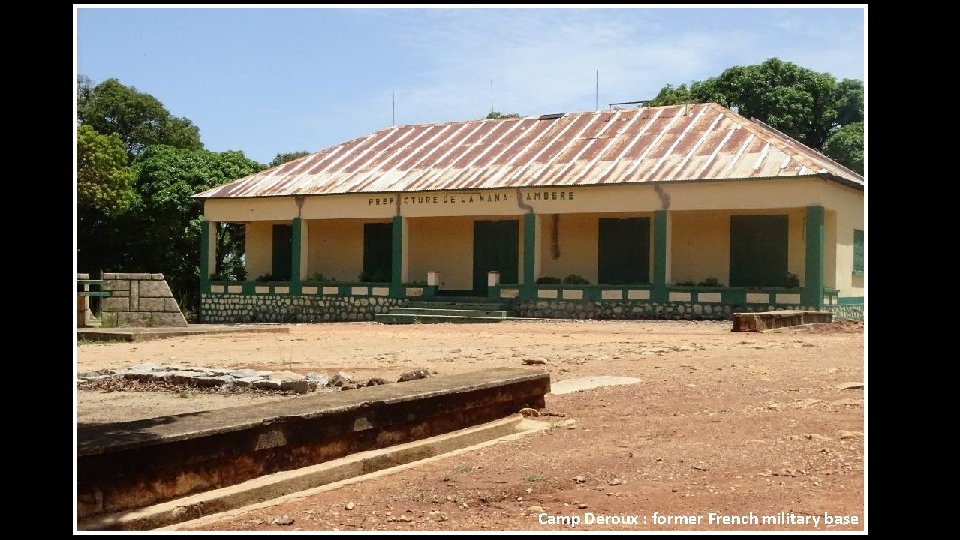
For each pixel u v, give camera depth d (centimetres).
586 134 3284
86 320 2494
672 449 820
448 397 905
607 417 1011
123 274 2506
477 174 3147
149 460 603
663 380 1272
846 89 4797
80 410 929
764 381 1222
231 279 3669
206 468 648
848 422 892
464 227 3325
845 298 2872
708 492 673
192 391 1110
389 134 3806
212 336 2320
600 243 3120
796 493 661
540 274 3136
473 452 853
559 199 2923
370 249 3484
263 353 1791
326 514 636
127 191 4106
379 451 795
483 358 1625
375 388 912
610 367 1441
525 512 639
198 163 4278
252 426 684
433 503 667
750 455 780
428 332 2411
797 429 874
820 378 1227
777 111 4519
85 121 5156
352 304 3266
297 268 3362
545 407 1081
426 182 3189
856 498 641
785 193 2609
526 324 2681
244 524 605
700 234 2984
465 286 3322
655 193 2781
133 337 2161
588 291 2905
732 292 2719
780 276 2873
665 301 2798
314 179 3472
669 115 3262
